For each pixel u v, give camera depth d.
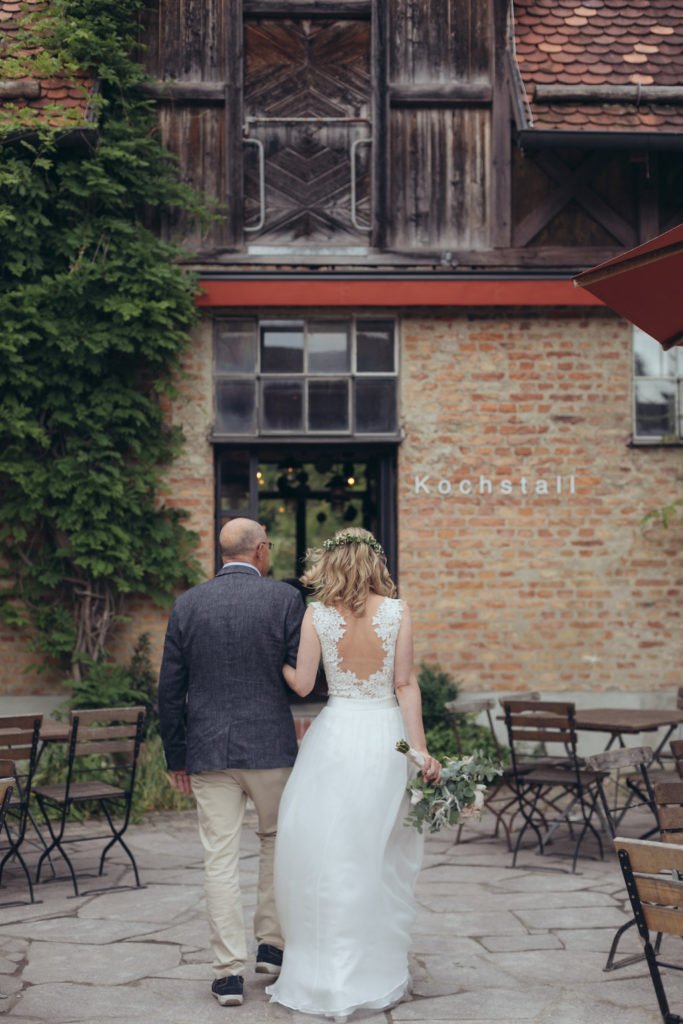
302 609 5.18
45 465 9.88
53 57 9.95
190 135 10.31
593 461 10.49
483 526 10.43
